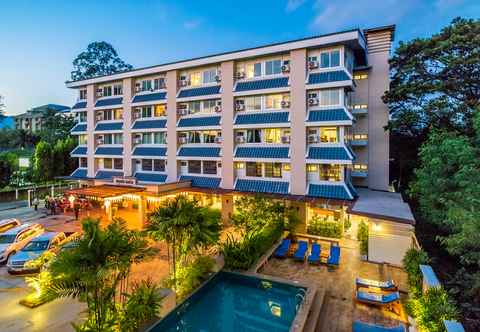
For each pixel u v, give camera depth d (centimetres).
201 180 2558
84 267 795
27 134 6088
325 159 2000
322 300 1226
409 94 2162
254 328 1130
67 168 4062
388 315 1146
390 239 1631
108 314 878
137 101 2884
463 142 1435
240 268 1465
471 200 1084
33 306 1163
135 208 2945
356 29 1927
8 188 3738
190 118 2636
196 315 1208
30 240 1708
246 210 1981
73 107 3375
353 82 2047
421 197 1723
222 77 2431
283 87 2162
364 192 2300
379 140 2395
